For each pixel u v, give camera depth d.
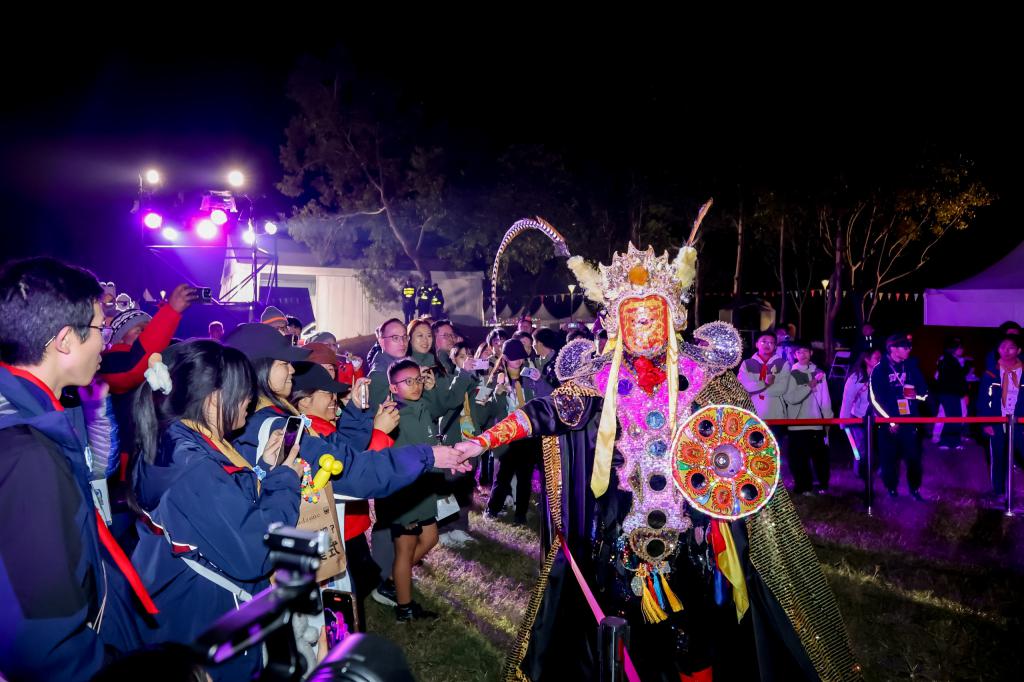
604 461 3.41
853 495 8.78
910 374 8.70
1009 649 4.73
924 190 24.23
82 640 1.84
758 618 3.37
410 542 5.14
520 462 7.56
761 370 8.89
